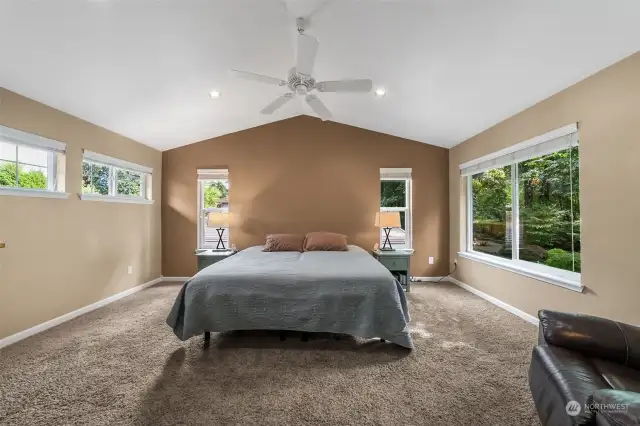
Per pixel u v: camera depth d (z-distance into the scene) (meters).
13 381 2.01
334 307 2.54
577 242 2.74
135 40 2.42
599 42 2.10
